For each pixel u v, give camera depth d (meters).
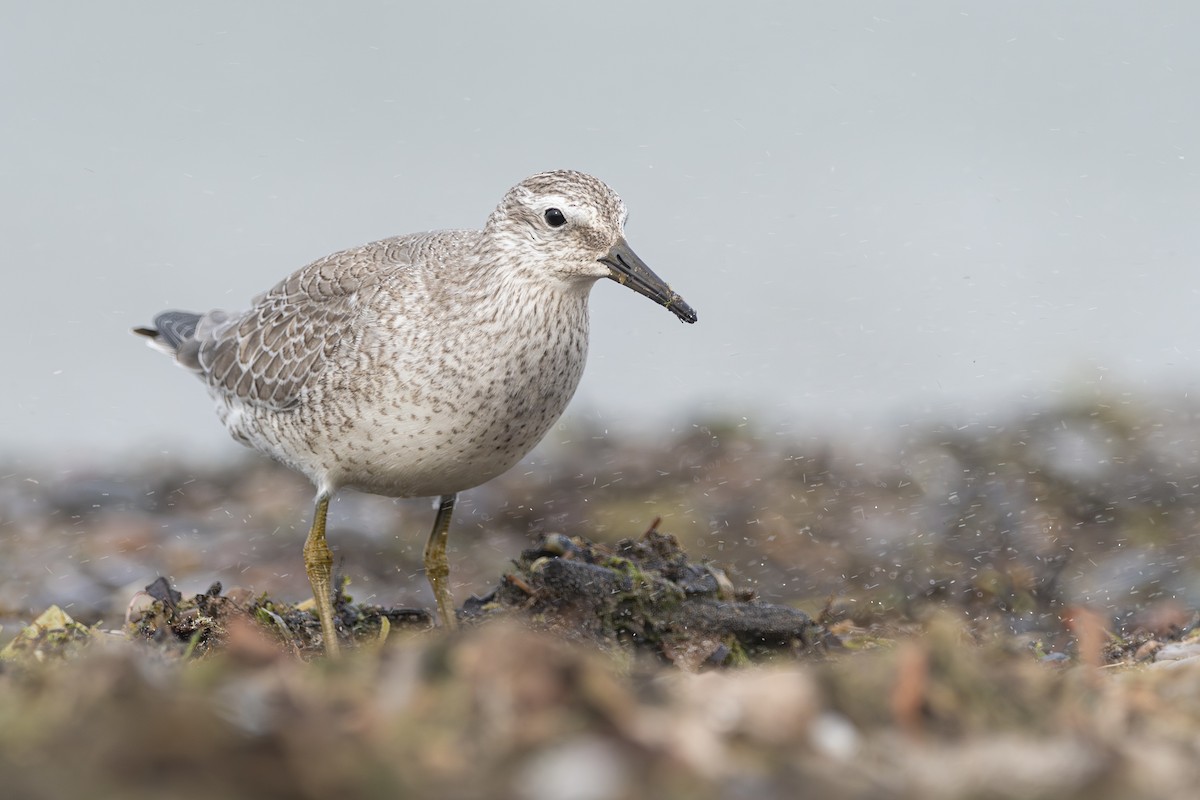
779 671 6.96
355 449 11.06
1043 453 16.33
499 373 10.61
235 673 6.44
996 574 13.05
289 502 16.52
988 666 6.87
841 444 17.52
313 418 11.20
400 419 10.77
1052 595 12.83
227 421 12.52
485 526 15.85
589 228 10.53
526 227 10.58
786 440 17.83
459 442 10.80
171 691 5.77
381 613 11.33
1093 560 13.61
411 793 5.14
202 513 16.30
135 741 5.23
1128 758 5.81
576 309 10.92
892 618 12.00
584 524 15.65
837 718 6.04
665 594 10.21
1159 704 6.78
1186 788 5.62
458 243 11.09
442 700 5.85
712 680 6.63
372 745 5.47
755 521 15.23
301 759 5.22
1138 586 12.84
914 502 15.41
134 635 9.74
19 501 16.55
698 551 14.62
